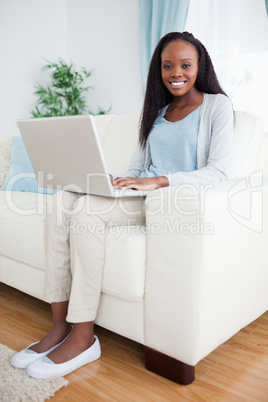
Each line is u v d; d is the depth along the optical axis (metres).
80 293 1.16
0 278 1.68
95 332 1.44
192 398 1.04
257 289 1.32
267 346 1.34
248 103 2.68
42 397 1.03
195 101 1.48
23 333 1.42
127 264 1.12
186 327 1.04
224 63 2.74
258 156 1.61
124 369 1.19
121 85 3.50
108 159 1.95
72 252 1.17
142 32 3.07
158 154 1.51
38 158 1.29
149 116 1.57
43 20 3.68
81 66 3.81
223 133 1.36
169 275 1.06
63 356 1.14
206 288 1.04
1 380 1.09
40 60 3.70
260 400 1.04
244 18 2.64
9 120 3.53
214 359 1.25
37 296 1.49
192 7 2.84
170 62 1.42
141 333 1.16
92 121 0.98
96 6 3.58
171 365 1.12
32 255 1.45
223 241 1.09
